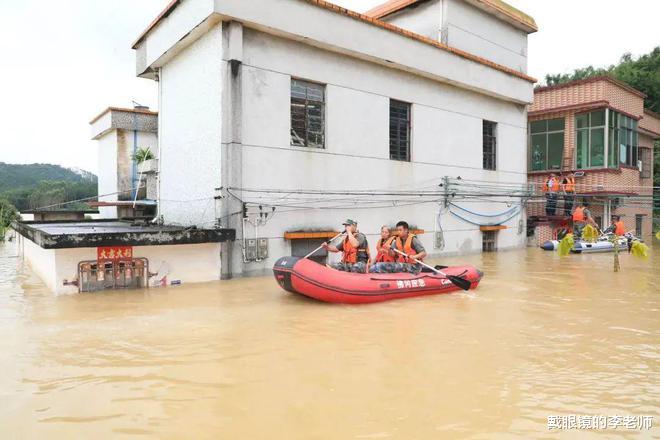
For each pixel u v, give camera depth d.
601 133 18.55
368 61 12.06
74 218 20.67
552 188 17.89
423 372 4.58
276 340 5.59
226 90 9.61
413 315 6.90
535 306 7.55
